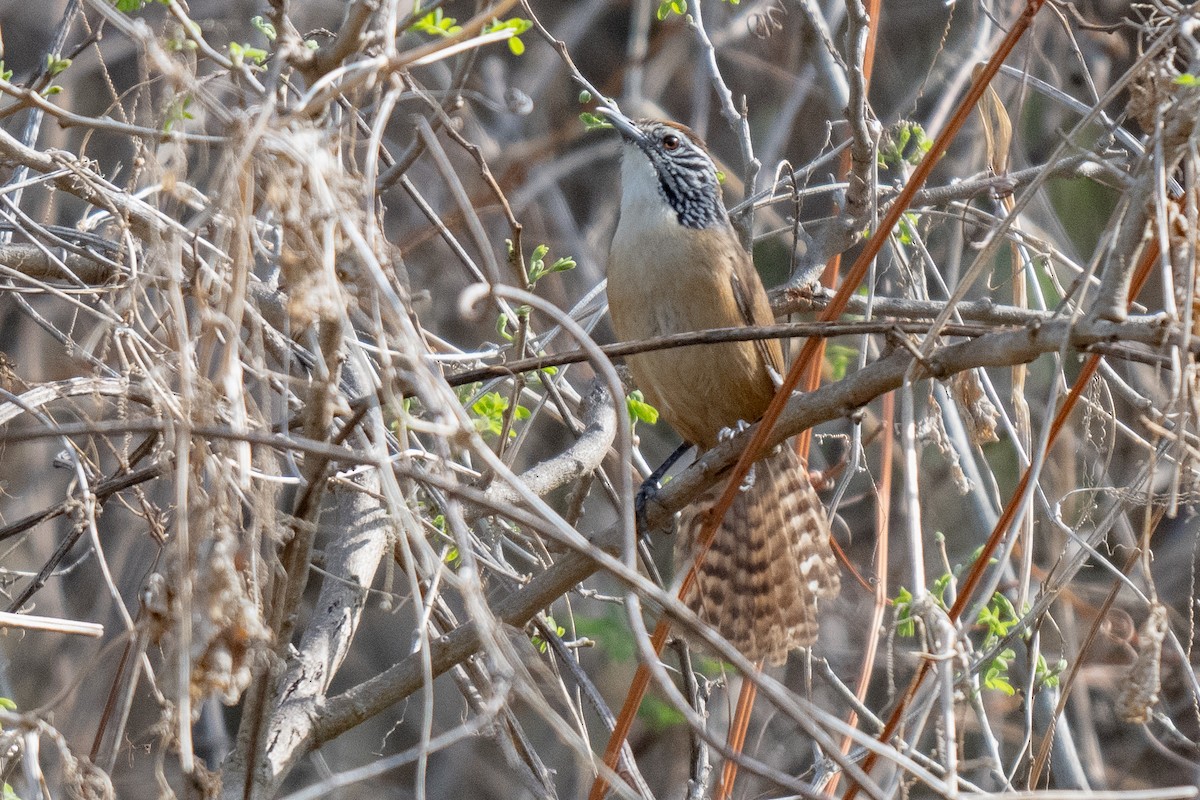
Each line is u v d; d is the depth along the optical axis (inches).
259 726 243.3
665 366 402.0
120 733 214.7
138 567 471.8
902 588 336.8
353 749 596.7
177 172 221.6
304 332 259.0
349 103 239.8
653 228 404.8
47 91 305.0
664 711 503.5
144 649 212.2
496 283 221.1
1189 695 492.4
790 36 642.8
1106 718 535.5
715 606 397.4
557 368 422.6
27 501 509.4
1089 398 353.7
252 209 216.4
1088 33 520.4
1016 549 438.6
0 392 274.4
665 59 677.9
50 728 219.3
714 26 647.1
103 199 286.8
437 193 595.8
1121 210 235.9
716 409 409.7
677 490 343.9
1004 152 384.5
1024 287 393.7
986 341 244.5
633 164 412.5
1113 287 230.2
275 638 225.8
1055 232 523.8
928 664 261.9
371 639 606.9
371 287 214.4
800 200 454.6
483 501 212.4
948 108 498.9
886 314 412.8
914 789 460.1
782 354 418.9
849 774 211.8
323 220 200.2
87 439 336.5
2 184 391.5
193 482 209.0
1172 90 239.3
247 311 227.0
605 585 570.9
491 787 590.6
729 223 420.2
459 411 213.6
